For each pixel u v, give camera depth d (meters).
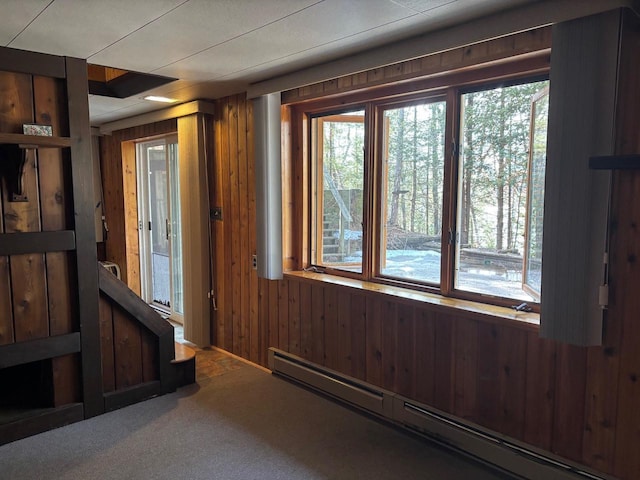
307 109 3.34
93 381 2.88
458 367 2.52
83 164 2.72
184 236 4.24
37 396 2.90
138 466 2.38
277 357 3.57
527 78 2.29
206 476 2.30
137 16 2.12
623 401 1.98
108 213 5.82
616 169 1.86
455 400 2.55
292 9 2.03
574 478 2.11
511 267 2.44
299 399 3.17
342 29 2.29
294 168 3.49
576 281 1.94
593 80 1.83
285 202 3.47
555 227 1.97
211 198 4.10
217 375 3.59
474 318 2.39
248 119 3.62
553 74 1.94
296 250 3.55
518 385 2.29
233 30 2.30
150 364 3.20
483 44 2.25
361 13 2.08
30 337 2.64
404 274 2.97
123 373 3.08
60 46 2.55
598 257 1.92
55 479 2.26
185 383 3.38
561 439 2.17
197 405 3.07
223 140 3.90
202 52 2.66
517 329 2.27
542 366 2.21
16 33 2.34
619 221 1.93
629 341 1.94
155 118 4.48
